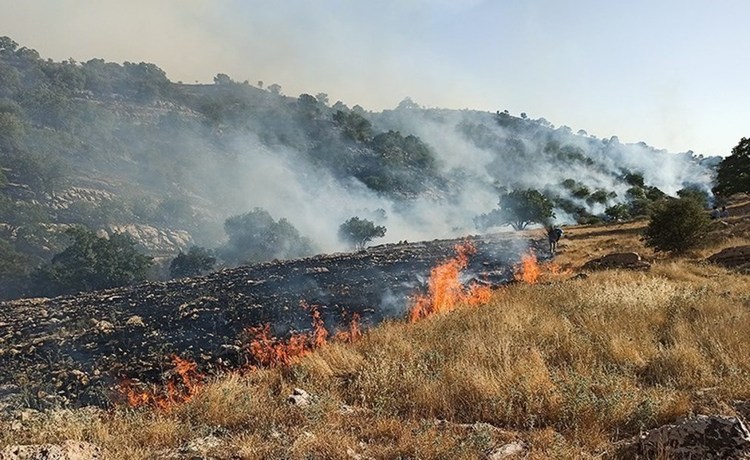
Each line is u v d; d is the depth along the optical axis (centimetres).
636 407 611
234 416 675
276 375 930
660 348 851
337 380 867
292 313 1947
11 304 3284
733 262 2023
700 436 473
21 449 485
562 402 640
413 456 521
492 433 582
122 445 566
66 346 1831
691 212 2489
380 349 1005
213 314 2052
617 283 1623
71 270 6875
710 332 912
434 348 977
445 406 688
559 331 1013
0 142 13562
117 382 1402
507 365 793
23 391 1353
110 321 2156
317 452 528
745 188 5147
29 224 9850
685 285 1554
